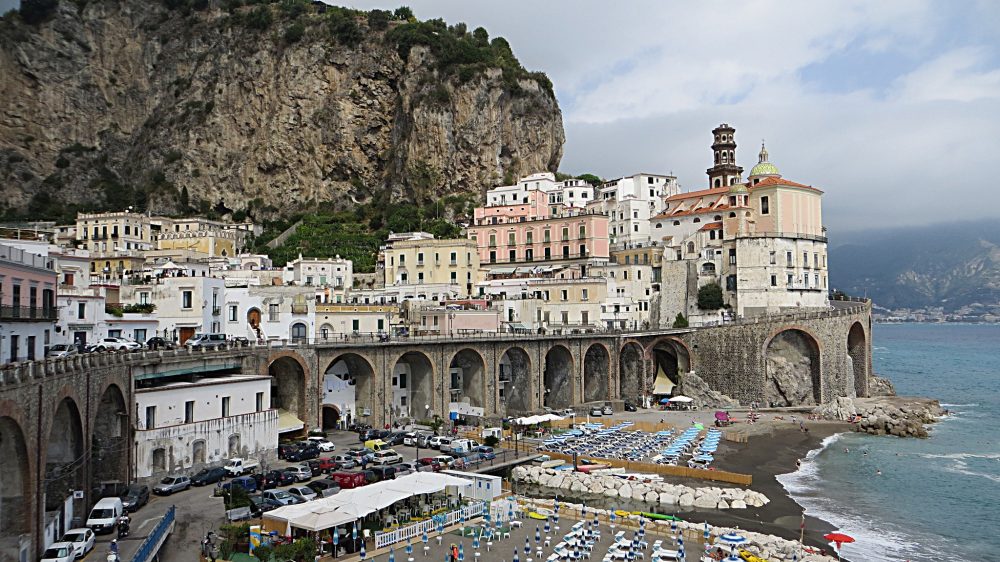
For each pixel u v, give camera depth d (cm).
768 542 6197
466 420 10800
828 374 14238
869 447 10756
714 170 19125
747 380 13812
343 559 5275
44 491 4594
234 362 8000
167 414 6838
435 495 6706
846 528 6950
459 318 12281
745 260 15362
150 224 19050
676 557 5606
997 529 6950
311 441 8494
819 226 16625
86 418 5450
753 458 9781
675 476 8738
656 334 13900
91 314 8600
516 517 6631
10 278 5831
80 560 4656
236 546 5200
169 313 9644
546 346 12256
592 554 5675
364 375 9950
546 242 17300
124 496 5941
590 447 9875
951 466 9556
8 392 4091
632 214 18638
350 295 14700
